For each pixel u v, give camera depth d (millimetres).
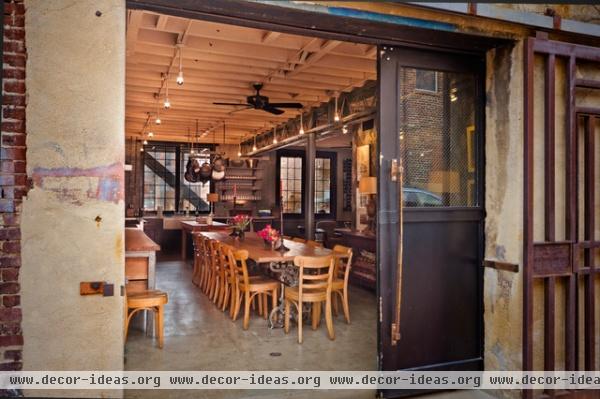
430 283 3258
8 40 2168
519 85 3115
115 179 2309
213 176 10445
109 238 2303
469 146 3389
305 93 7219
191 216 12414
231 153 13492
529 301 2998
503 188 3225
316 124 8406
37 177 2207
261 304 5273
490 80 3342
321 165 13445
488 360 3330
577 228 3217
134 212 11859
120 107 2314
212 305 5707
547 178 3084
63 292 2246
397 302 3090
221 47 5066
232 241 6160
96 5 2285
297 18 2732
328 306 4418
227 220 11430
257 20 2754
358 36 3014
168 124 9945
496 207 3281
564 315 3211
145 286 4785
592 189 3215
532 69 3023
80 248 2268
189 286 6898
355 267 7090
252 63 5555
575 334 3197
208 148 12789
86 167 2271
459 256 3342
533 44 3020
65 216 2246
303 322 4980
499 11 2982
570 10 3291
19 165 2186
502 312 3221
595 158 3375
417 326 3215
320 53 5066
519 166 3100
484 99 3395
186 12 2625
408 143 3213
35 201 2205
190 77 6250
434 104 3289
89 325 2279
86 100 2270
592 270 3191
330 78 6352
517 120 3117
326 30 2922
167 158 12742
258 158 13062
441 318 3283
